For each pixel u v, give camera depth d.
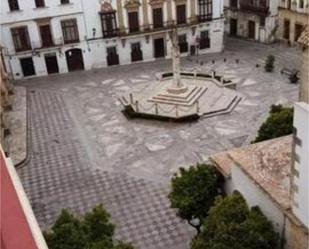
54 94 49.19
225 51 58.75
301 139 16.70
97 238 19.59
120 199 31.00
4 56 53.34
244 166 21.69
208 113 41.59
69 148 37.81
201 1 55.59
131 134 39.41
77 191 32.22
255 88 46.53
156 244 26.83
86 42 54.94
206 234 19.69
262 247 18.75
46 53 54.47
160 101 44.25
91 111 44.34
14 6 51.47
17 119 43.28
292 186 18.22
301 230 18.08
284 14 58.09
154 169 34.03
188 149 36.38
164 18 55.41
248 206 21.88
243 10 61.50
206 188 23.33
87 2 53.06
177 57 43.97
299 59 53.41
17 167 35.47
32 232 11.50
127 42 55.91
